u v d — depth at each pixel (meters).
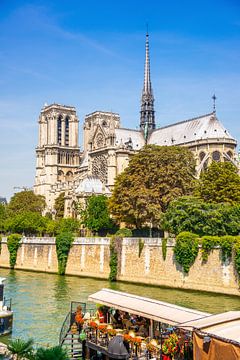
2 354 31.00
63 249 98.94
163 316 31.19
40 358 25.08
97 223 129.50
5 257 119.94
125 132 188.38
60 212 190.25
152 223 104.50
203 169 146.62
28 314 54.28
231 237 69.19
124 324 35.62
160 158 106.62
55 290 74.06
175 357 29.56
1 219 164.50
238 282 67.19
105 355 33.97
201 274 72.62
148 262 81.56
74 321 40.41
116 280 86.81
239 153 161.75
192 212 80.38
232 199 94.00
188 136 164.25
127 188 109.19
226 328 26.20
